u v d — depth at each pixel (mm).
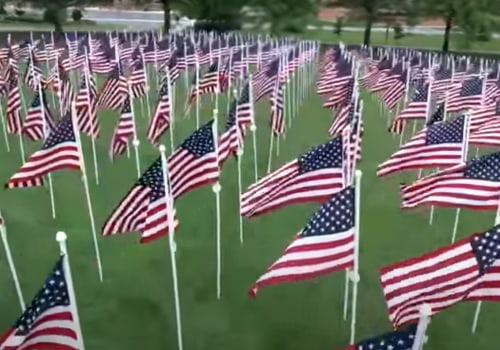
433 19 51281
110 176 18094
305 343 10281
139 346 10234
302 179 9867
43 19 55031
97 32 48312
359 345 5301
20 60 32656
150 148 20828
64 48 30109
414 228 14695
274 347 10188
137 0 63469
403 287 7281
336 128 16531
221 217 15211
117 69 21203
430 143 12508
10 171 18906
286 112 26609
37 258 13203
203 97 28297
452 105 20078
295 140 22156
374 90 24891
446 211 15648
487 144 15023
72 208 15797
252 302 11484
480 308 11078
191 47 30078
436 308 7121
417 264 7277
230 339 10414
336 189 9797
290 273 7996
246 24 51031
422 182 10961
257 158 19922
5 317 11148
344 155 10008
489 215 15359
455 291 7066
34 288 12062
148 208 9578
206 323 10852
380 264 12859
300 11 51656
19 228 14641
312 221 7988
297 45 34656
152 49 29406
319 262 8016
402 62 27797
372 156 20484
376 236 14242
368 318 10938
